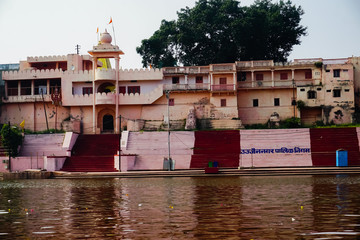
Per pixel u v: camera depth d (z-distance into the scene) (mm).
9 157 47625
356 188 27297
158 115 59594
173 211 20547
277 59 68750
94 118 59562
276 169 41000
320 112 58438
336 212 19219
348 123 56375
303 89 57875
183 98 59625
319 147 46781
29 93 63156
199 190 28266
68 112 61219
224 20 64375
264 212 19656
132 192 28094
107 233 16406
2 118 63125
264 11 64062
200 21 65938
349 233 15500
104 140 52375
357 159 43438
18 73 62281
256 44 64812
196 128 56656
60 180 39500
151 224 17734
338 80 57281
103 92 60062
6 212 21422
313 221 17500
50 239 15727
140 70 60156
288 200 22938
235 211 20094
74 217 19656
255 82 59719
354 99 58188
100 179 39094
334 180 32719
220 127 57219
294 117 56719
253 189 28109
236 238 15180
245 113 60062
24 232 16844
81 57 64000
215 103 58844
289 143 47812
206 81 60219
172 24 68438
